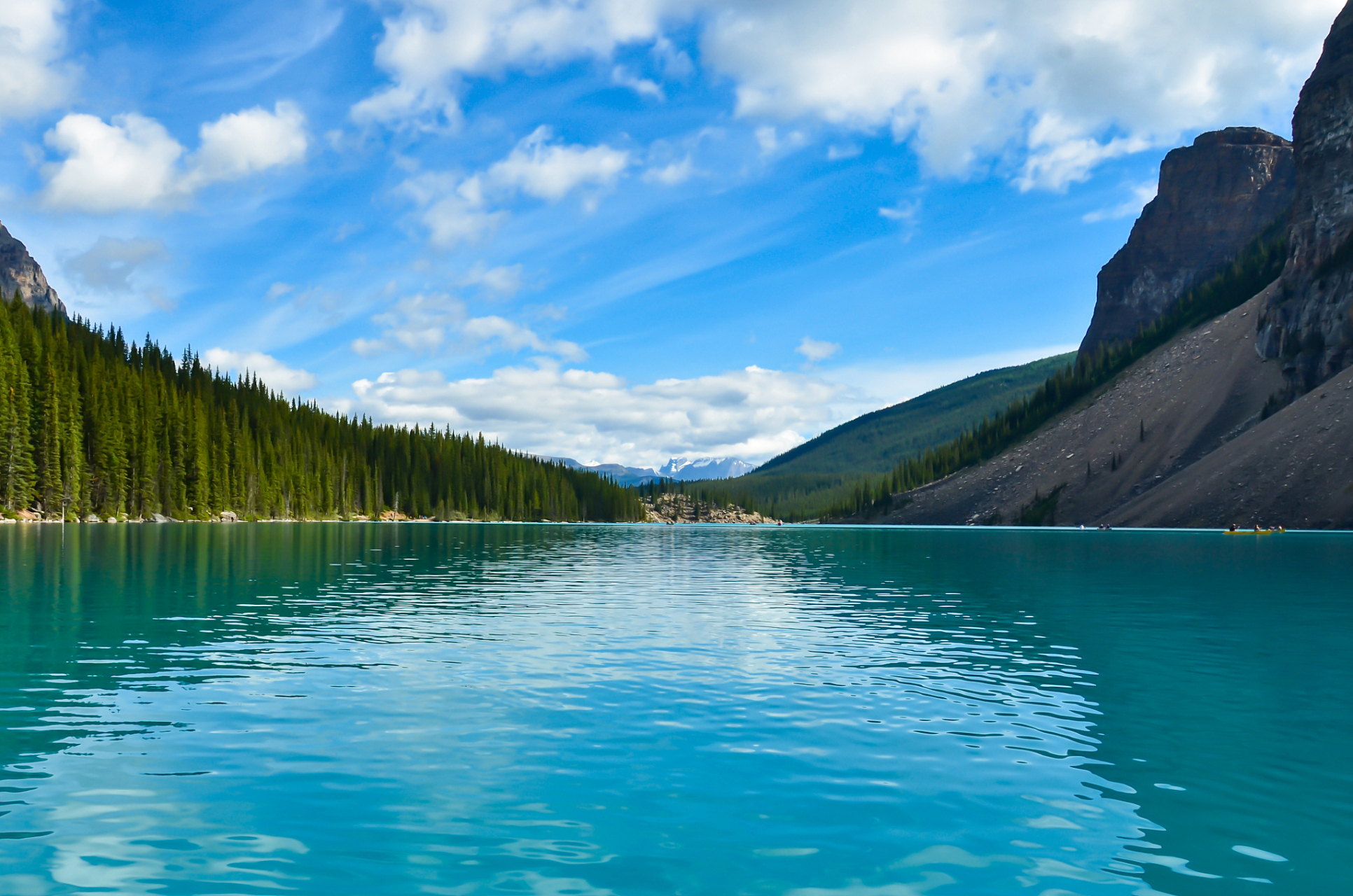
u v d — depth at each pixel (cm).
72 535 8588
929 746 1282
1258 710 1502
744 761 1202
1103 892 796
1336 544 8862
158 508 14162
